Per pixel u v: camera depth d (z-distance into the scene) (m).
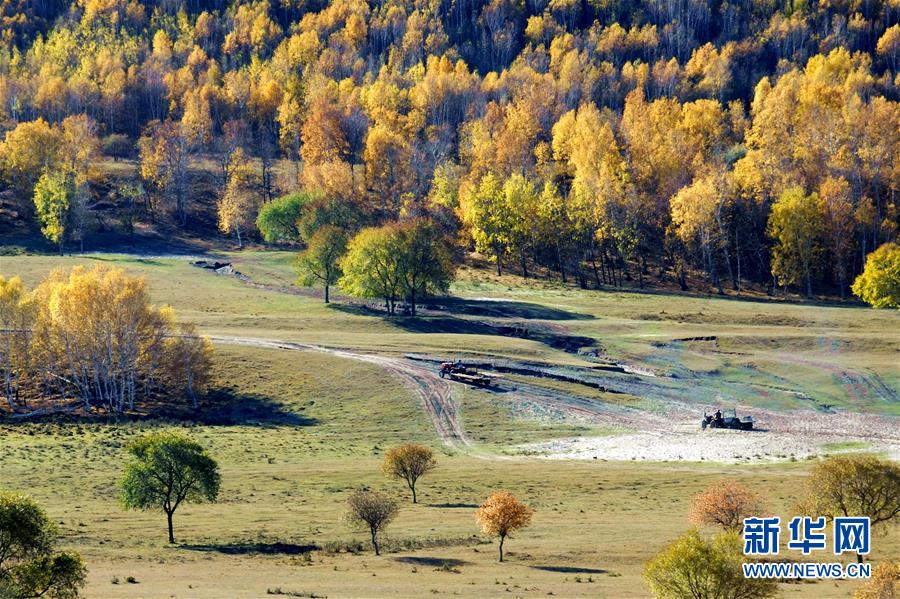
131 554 81.81
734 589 55.81
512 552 84.75
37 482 118.44
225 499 111.19
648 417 167.75
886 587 58.28
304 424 163.75
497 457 142.62
